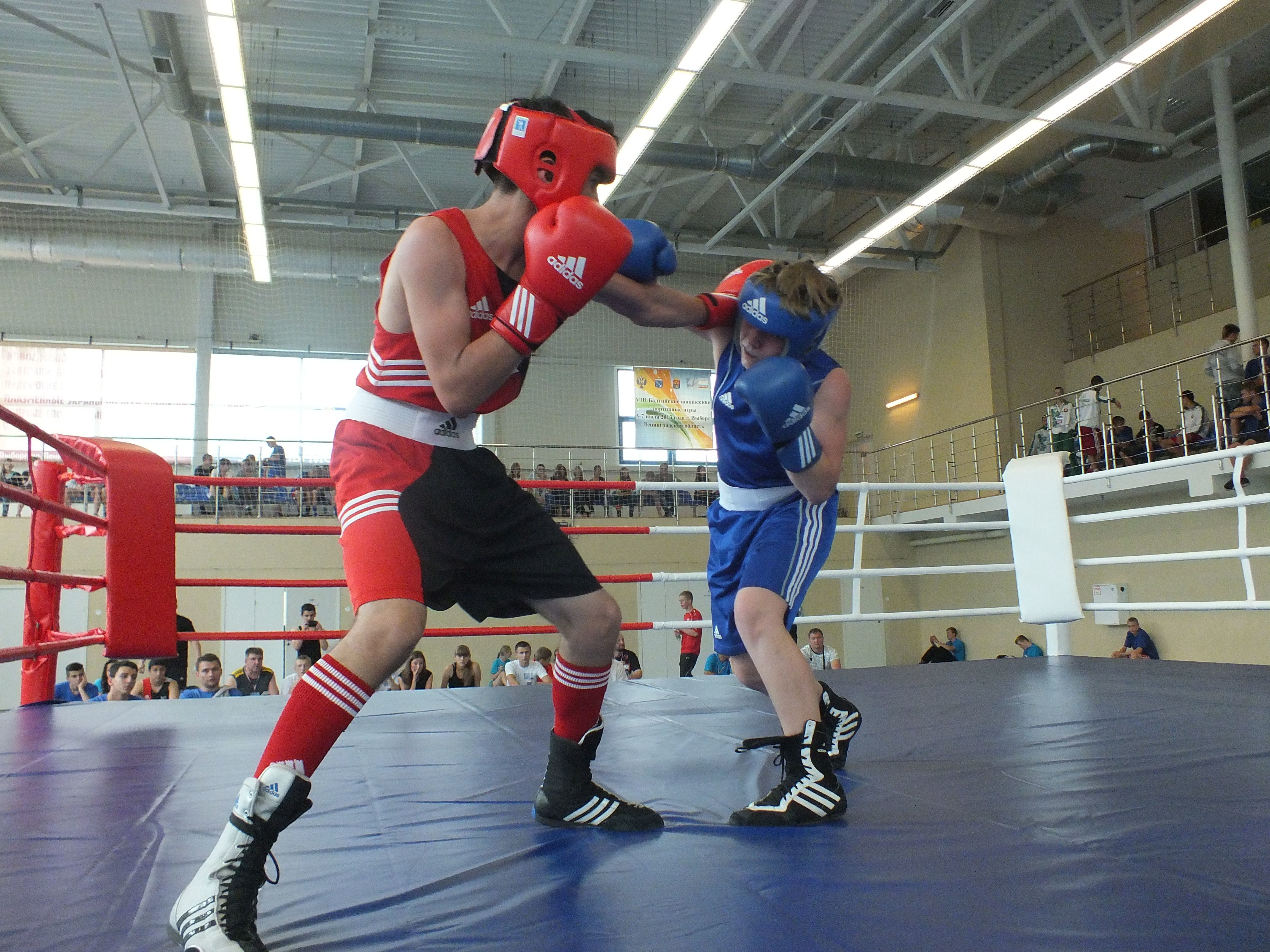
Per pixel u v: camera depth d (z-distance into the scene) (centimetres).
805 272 154
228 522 1056
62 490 345
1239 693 272
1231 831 133
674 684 337
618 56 692
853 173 984
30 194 1073
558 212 113
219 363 1220
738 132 1070
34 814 159
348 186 1141
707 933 99
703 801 162
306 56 888
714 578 183
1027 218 1091
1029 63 987
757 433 167
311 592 1071
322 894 115
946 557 1237
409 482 122
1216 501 329
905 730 229
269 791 102
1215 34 846
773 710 270
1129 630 905
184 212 1060
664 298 161
